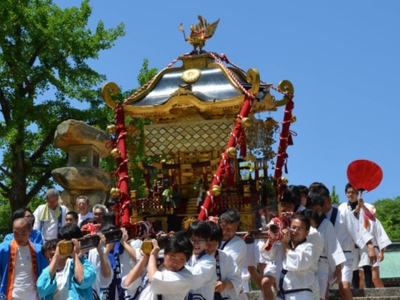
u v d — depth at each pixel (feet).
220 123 34.58
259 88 34.65
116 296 29.32
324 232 32.09
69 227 28.53
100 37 89.35
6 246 29.66
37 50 88.74
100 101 89.92
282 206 33.58
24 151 90.17
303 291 28.84
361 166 34.04
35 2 91.04
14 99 85.05
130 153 36.58
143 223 31.55
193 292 26.09
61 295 27.48
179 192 36.40
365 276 42.32
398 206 174.09
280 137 38.27
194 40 36.96
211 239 26.99
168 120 35.86
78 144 57.52
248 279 39.01
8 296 29.19
